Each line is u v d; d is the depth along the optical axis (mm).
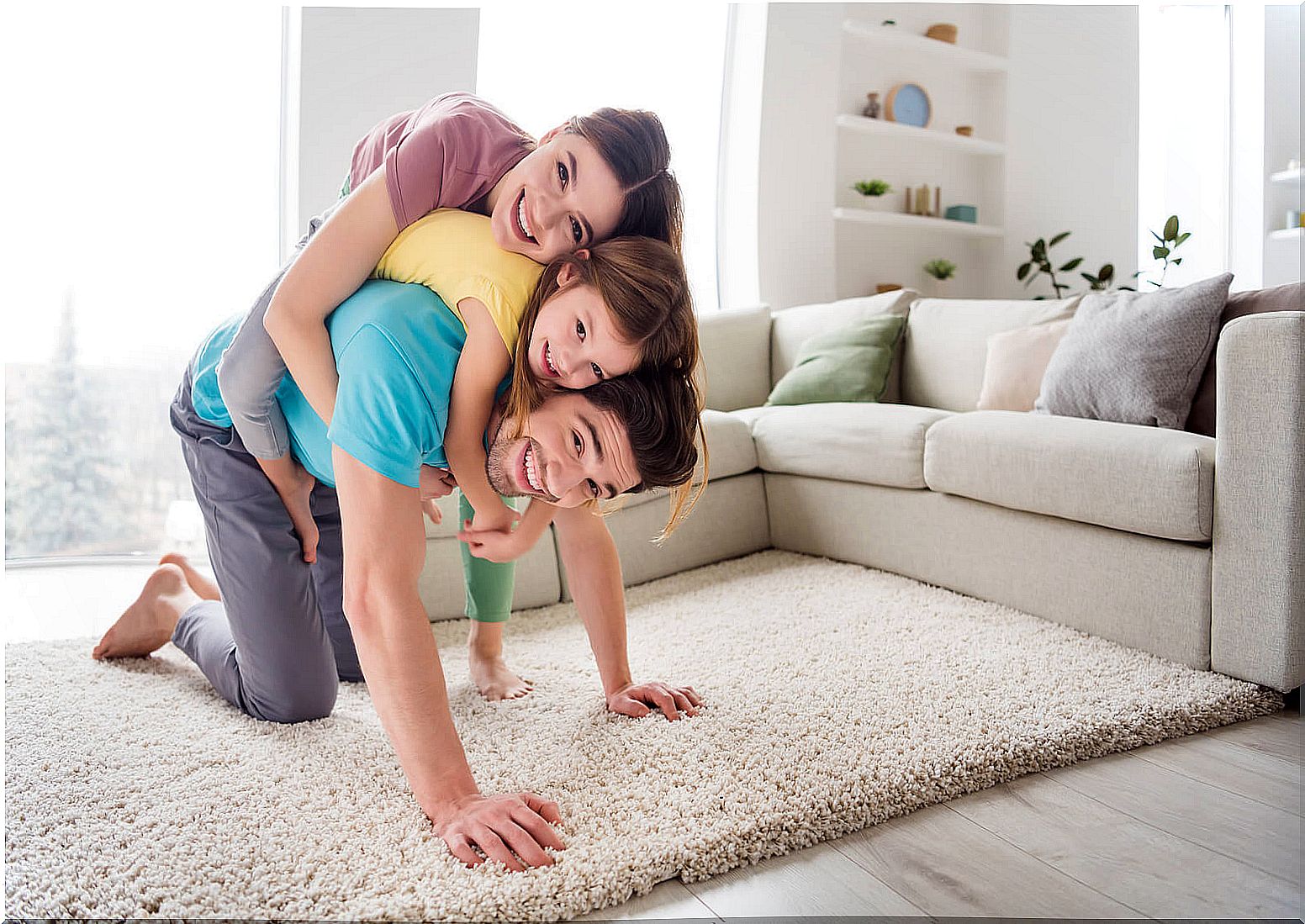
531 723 1737
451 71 3764
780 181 4828
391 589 1269
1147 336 2555
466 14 3723
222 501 1703
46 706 1869
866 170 5449
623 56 4492
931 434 2666
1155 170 5285
